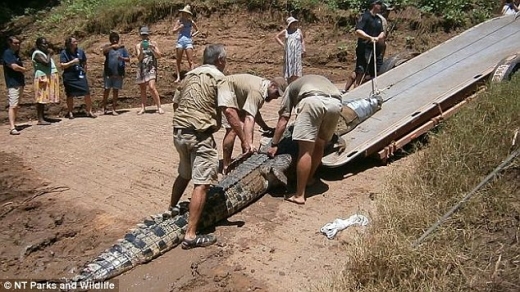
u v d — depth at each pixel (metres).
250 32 16.77
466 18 15.49
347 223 6.01
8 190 7.78
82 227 6.66
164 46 16.39
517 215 5.47
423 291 4.56
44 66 10.89
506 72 7.94
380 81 9.24
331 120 6.54
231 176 6.81
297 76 11.72
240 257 5.70
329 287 4.94
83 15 18.44
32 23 19.55
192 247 5.93
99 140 9.74
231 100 5.96
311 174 6.98
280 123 6.92
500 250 5.06
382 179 7.00
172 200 6.47
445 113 7.84
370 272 4.82
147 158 8.63
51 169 8.50
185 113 5.86
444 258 4.84
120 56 11.55
